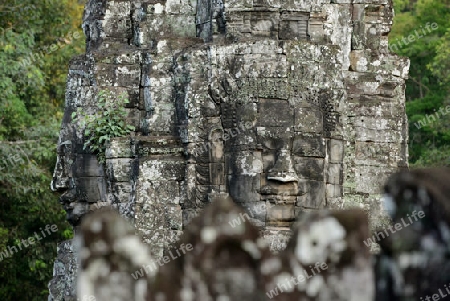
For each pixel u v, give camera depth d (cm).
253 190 2989
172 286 1024
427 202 971
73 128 3359
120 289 1019
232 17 3052
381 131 3306
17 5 5341
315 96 3036
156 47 3200
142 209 3069
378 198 3262
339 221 998
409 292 970
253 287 1019
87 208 3353
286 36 3064
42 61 5250
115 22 3353
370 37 3325
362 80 3309
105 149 3259
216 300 1020
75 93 3372
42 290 5359
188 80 3077
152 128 3167
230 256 1025
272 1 3044
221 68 3041
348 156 3195
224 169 3039
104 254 1020
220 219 1031
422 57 6281
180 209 3069
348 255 995
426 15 6469
